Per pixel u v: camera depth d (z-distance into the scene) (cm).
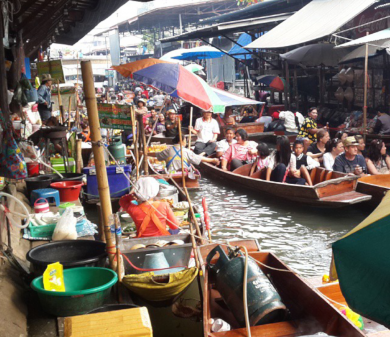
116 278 480
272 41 1969
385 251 264
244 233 886
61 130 1023
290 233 881
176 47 4838
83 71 507
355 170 1025
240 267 480
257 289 461
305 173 1062
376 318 261
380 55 1816
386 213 281
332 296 531
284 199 1041
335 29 1700
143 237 598
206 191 1191
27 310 478
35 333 438
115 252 534
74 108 1814
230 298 473
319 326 441
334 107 2216
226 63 3569
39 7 1291
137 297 514
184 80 866
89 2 1367
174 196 816
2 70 858
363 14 2005
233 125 1894
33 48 2216
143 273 507
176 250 548
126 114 903
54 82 1670
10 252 558
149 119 2047
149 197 607
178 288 500
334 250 287
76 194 861
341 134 1278
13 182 957
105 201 529
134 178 957
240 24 2288
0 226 552
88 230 669
